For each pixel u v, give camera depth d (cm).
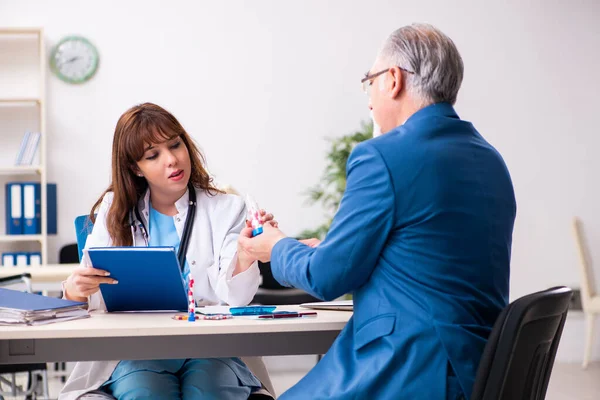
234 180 557
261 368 218
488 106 576
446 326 147
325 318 178
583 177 584
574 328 579
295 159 561
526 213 579
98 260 180
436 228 150
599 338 578
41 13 539
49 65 539
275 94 559
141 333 163
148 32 548
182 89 551
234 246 213
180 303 188
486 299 154
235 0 555
